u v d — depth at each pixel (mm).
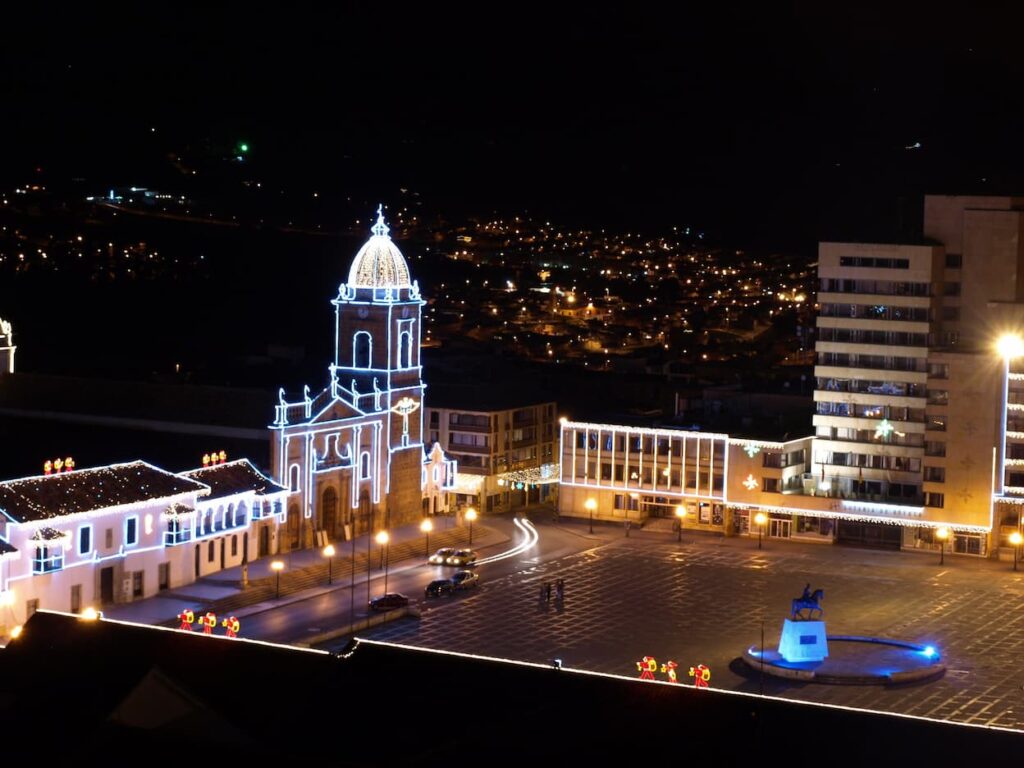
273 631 165000
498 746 77938
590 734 77750
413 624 172000
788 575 199625
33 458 192750
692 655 162000
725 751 75312
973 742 74250
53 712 84875
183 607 170250
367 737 80438
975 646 167750
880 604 185125
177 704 83438
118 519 170000
